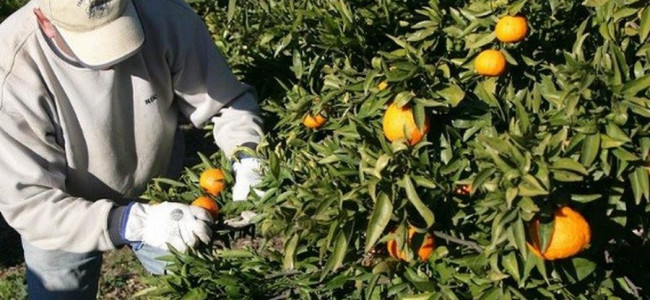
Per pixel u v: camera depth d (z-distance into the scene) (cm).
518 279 274
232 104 362
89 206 329
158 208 318
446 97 287
